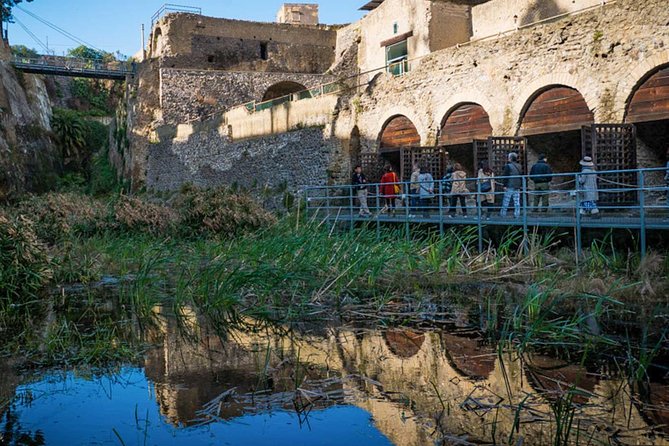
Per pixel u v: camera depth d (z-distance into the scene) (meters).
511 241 10.41
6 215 10.38
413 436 3.57
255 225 15.86
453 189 14.60
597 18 13.59
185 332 6.54
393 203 18.16
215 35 35.94
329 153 21.67
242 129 26.98
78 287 10.08
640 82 12.85
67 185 40.22
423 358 5.31
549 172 12.95
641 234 8.74
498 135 15.96
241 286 8.57
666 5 12.29
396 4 25.94
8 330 6.82
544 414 3.90
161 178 34.41
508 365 5.04
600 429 3.63
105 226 15.45
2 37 37.94
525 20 20.83
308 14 40.69
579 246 9.71
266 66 37.00
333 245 10.52
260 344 5.95
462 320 6.88
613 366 4.94
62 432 3.70
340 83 22.38
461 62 17.12
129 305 8.31
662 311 6.92
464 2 24.30
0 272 8.66
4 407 4.21
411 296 8.53
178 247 13.98
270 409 4.09
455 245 11.50
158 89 35.72
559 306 7.42
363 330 6.49
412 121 18.81
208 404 4.20
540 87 14.84
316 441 3.52
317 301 8.23
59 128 43.84
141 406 4.18
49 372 5.09
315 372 4.94
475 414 3.93
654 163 14.05
